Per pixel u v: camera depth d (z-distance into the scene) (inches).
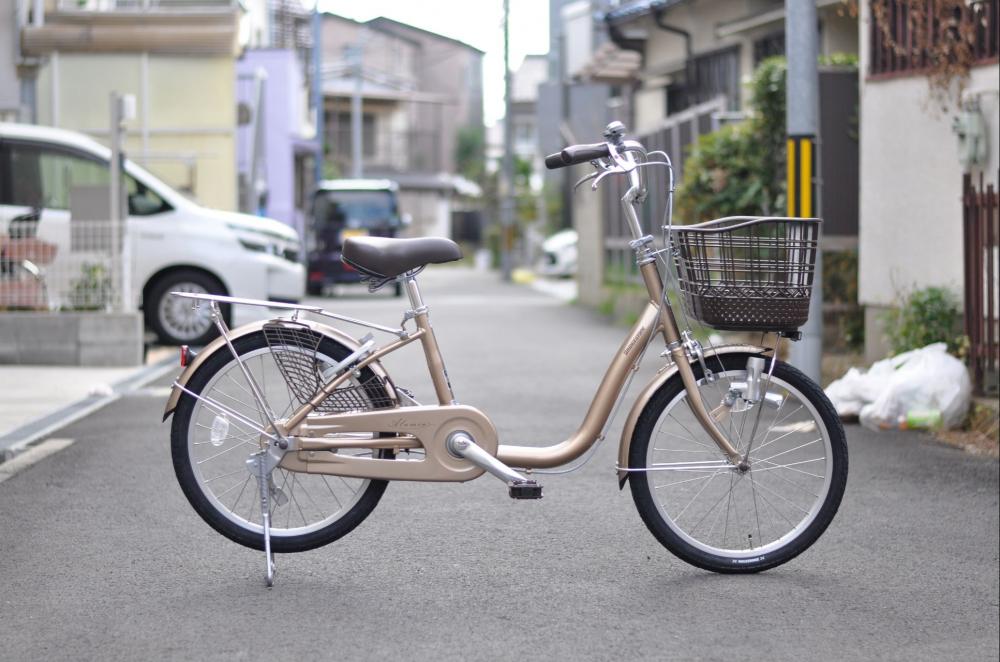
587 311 717.9
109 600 155.0
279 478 173.8
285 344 161.9
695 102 709.9
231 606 152.9
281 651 137.0
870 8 359.6
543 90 1009.5
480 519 198.8
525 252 1552.7
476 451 159.9
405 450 163.0
